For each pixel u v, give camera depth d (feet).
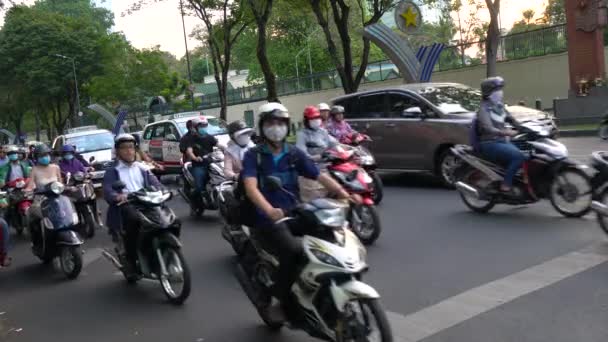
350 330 14.40
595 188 24.54
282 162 16.57
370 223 26.45
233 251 29.17
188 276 21.34
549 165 27.32
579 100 67.36
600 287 18.62
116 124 99.30
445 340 16.22
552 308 17.47
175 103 141.79
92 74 163.53
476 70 95.35
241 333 18.45
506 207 30.94
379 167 42.39
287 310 15.98
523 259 22.16
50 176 30.73
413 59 66.28
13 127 285.64
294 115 131.75
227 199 24.14
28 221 29.60
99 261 30.58
